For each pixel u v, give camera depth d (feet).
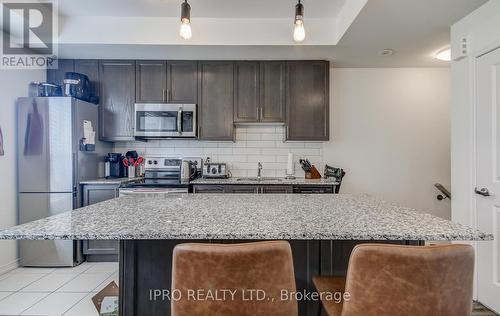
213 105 10.92
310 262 4.52
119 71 10.91
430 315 2.80
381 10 7.18
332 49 9.82
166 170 11.89
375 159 12.09
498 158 6.50
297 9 5.62
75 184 9.41
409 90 12.01
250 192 10.14
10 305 6.97
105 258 9.89
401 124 12.06
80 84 9.98
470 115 7.27
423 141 12.05
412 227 3.66
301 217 4.26
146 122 10.79
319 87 10.84
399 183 12.08
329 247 4.51
